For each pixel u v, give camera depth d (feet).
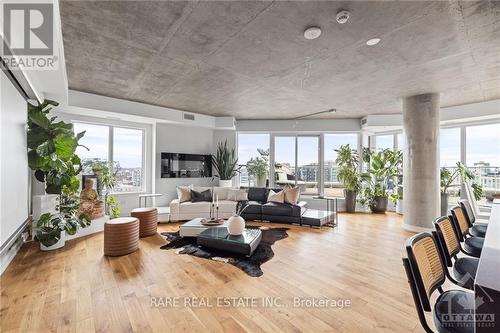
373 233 14.40
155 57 9.96
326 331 5.82
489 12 6.76
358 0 6.32
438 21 7.23
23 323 6.07
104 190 16.67
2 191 7.31
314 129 22.43
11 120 8.11
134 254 10.85
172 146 20.81
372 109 18.34
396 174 20.39
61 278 8.50
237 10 6.82
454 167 17.60
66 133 11.46
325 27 7.62
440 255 4.68
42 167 11.00
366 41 8.47
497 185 16.52
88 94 14.69
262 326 5.99
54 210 11.91
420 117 14.56
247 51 9.33
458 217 7.30
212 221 13.53
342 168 21.72
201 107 18.47
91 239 13.03
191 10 6.86
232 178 23.09
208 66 10.80
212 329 5.87
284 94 14.87
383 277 8.66
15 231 8.50
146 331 5.79
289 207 16.83
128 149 19.39
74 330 5.82
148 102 17.02
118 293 7.50
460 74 11.44
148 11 6.94
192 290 7.72
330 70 11.07
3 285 8.00
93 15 7.14
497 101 15.15
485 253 4.15
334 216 17.30
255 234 11.67
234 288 7.86
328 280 8.43
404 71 11.13
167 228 15.55
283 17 7.12
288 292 7.61
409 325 6.02
